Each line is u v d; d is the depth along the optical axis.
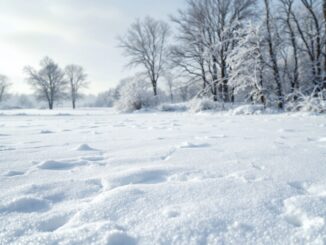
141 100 20.89
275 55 14.95
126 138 4.45
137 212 1.38
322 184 1.77
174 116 12.80
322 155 2.63
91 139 4.38
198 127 6.28
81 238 1.11
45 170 2.32
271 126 6.08
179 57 23.31
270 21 15.02
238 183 1.79
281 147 3.17
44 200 1.58
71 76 55.03
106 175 2.10
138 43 30.06
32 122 9.55
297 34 15.91
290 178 1.90
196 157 2.74
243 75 14.43
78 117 13.85
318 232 1.12
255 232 1.16
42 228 1.27
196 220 1.26
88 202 1.58
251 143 3.56
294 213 1.32
